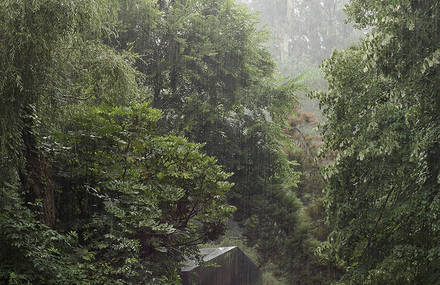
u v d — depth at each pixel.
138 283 9.45
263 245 20.55
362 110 11.20
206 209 11.80
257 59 23.64
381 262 10.62
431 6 9.39
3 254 7.20
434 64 9.20
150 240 10.16
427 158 9.52
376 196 11.12
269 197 21.58
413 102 9.69
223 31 22.02
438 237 9.33
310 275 18.48
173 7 22.33
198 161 11.41
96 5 8.18
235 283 17.47
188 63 21.50
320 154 12.49
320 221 20.28
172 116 21.08
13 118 7.39
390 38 9.94
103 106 10.02
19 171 8.34
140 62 20.14
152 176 11.12
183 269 14.66
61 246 8.45
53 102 8.50
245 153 21.92
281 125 24.38
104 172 10.05
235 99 21.84
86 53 8.85
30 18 7.27
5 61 7.12
